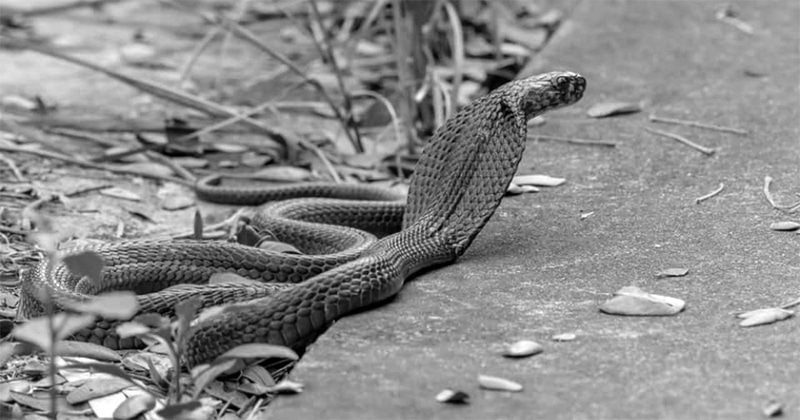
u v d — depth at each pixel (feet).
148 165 38.24
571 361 22.07
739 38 49.88
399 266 25.58
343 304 23.75
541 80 28.73
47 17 58.08
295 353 22.26
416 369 21.89
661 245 28.40
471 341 23.06
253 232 30.32
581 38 49.88
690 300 24.93
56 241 31.78
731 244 28.25
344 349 22.72
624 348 22.59
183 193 36.55
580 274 26.71
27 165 37.58
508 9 56.85
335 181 37.68
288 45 53.52
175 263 28.12
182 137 40.19
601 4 56.18
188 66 44.32
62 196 35.04
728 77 44.19
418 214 28.22
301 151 40.81
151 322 20.74
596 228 29.86
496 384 21.11
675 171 34.35
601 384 21.17
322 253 30.48
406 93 39.78
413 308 24.76
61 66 50.47
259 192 35.63
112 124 42.57
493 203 27.71
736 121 38.86
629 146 36.83
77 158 38.29
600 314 24.31
